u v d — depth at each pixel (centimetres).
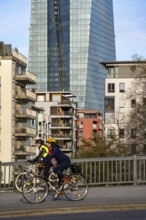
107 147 5244
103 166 1919
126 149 5644
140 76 6662
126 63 10406
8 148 8100
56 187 1548
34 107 9819
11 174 1834
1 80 8206
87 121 17012
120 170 1941
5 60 8238
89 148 5256
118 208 1404
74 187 1551
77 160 1889
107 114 10150
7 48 8362
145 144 6031
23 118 8631
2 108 8162
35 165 1666
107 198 1588
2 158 8081
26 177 1780
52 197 1623
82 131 17012
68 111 13112
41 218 1256
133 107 6725
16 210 1341
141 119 6262
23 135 8450
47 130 11612
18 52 8725
